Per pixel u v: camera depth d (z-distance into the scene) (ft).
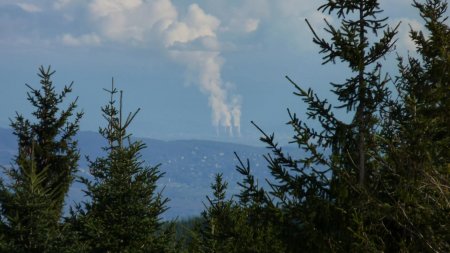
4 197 209.56
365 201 83.66
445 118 87.25
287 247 85.81
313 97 87.30
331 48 87.25
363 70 86.33
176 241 201.77
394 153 85.81
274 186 87.25
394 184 87.76
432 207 82.84
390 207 81.71
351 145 88.17
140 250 195.21
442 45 96.12
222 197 143.23
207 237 148.05
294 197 85.92
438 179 84.17
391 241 85.10
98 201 200.64
